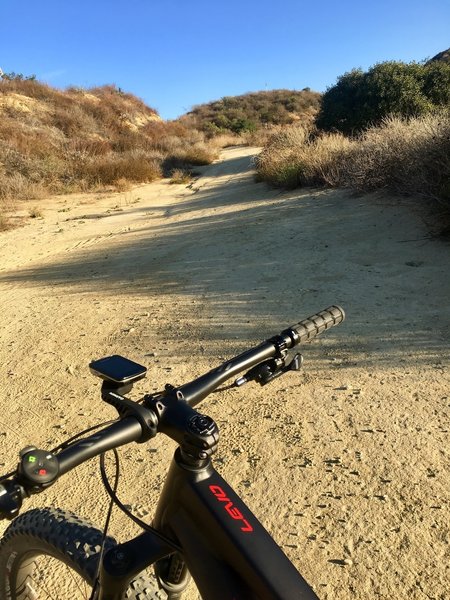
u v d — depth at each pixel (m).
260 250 7.68
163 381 4.34
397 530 2.66
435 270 5.99
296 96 62.28
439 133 8.38
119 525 2.85
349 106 17.84
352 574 2.43
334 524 2.73
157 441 3.58
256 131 44.72
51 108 27.98
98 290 6.92
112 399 1.38
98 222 12.35
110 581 1.42
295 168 12.41
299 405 3.81
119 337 5.31
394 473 3.04
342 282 6.03
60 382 4.52
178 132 36.97
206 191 15.96
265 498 2.95
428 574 2.40
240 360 1.52
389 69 17.36
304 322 1.66
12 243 10.55
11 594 2.02
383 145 9.89
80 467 3.39
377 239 7.34
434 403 3.66
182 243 8.94
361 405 3.73
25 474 1.09
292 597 1.15
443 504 2.79
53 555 1.81
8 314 6.36
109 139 27.25
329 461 3.20
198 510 1.29
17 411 4.13
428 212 7.82
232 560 1.22
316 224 8.55
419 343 4.48
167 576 1.54
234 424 3.67
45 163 18.81
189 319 5.53
